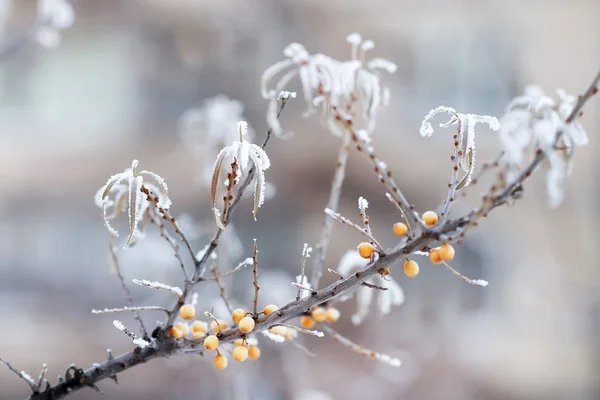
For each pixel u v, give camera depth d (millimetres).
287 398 2727
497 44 4082
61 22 2127
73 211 4473
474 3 3992
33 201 4477
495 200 1048
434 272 3863
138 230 1133
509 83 4102
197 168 3244
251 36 4109
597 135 3336
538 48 3922
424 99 4168
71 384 1106
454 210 2721
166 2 4172
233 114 1805
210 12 4117
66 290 3982
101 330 3617
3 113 5051
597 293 3467
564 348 3467
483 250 3812
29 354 3314
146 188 1074
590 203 3436
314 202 3717
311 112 1182
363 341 3475
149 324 3266
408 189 3721
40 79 5090
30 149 4754
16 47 2422
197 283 1097
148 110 4723
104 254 4355
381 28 4129
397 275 3812
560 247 3527
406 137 3955
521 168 1088
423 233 1055
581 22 3754
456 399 3205
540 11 3869
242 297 1882
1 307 3699
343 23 4090
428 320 3664
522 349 3518
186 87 4551
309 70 1173
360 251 1067
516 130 1063
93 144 4777
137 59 4695
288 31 4094
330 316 1140
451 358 3496
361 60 1184
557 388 3242
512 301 3736
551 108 1089
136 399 2988
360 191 3697
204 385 2951
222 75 4172
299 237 3666
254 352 1103
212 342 1071
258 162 1062
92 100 5023
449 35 4176
